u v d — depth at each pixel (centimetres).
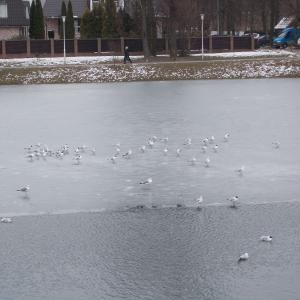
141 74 5303
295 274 1238
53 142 2461
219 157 2147
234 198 1636
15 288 1203
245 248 1363
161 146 2336
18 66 5625
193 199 1689
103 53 6750
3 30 7319
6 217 1568
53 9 8800
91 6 8812
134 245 1389
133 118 3020
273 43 7862
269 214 1569
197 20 7212
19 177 1933
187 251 1352
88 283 1218
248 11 9525
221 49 7025
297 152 2200
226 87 4528
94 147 2341
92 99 3916
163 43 6975
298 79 5072
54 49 6594
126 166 2044
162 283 1212
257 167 2002
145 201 1677
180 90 4372
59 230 1484
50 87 4862
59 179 1902
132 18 7325
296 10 7488
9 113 3319
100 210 1614
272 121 2853
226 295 1161
